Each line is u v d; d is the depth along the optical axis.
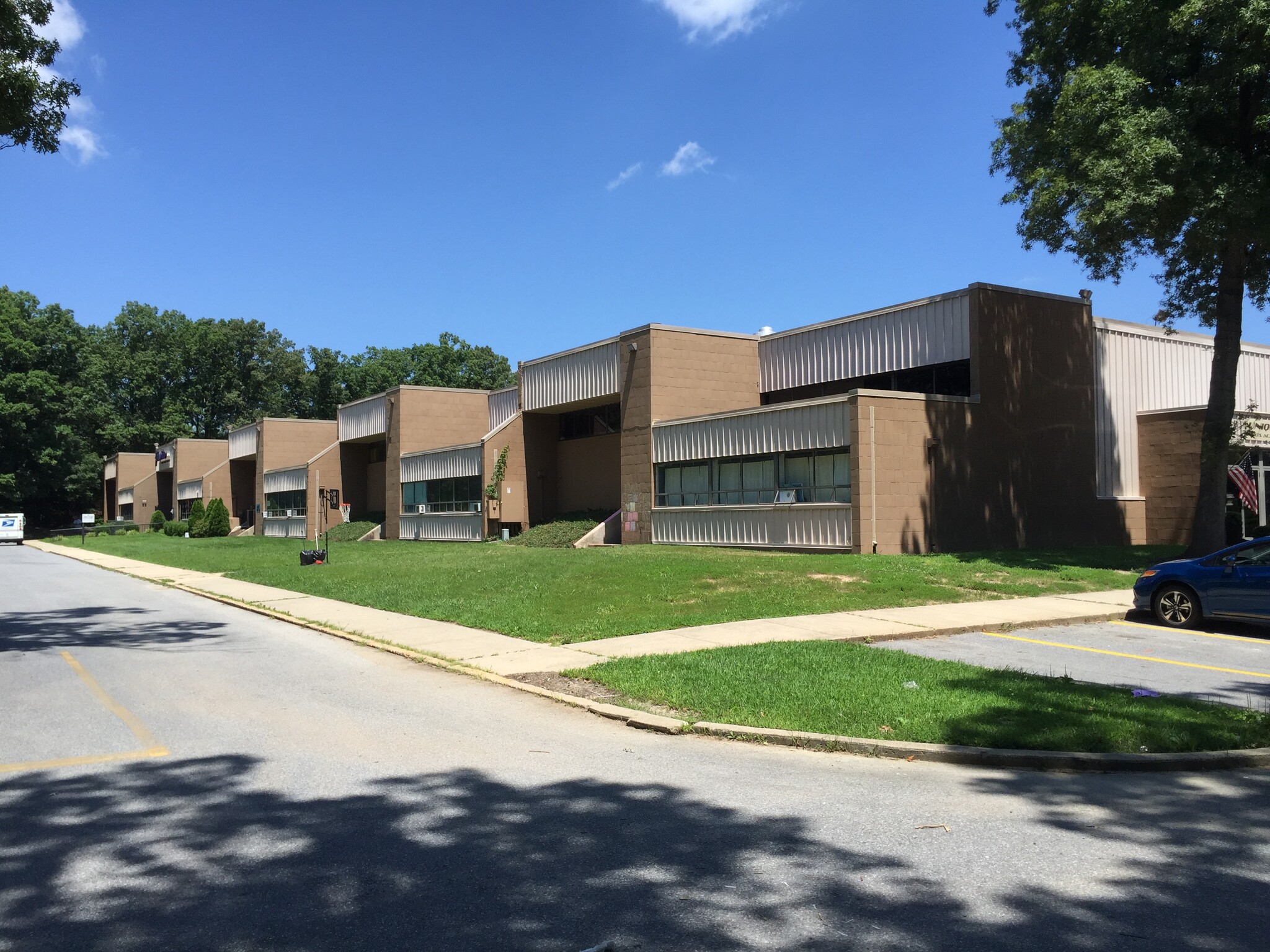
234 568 29.62
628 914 4.25
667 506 30.09
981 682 9.32
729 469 27.91
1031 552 23.95
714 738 7.81
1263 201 18.86
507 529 38.00
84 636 14.56
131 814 5.68
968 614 15.02
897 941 3.97
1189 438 28.28
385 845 5.17
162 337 95.38
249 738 7.71
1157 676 10.42
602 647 12.25
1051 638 13.28
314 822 5.55
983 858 4.97
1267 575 13.43
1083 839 5.28
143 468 82.62
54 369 79.50
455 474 40.69
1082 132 20.23
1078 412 27.75
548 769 6.83
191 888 4.55
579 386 35.50
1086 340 28.22
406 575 22.77
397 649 12.67
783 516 25.75
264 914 4.24
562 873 4.75
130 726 8.14
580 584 18.64
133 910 4.29
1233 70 18.92
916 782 6.48
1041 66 23.70
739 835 5.35
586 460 38.16
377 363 95.00
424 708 9.03
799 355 31.05
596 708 8.73
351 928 4.11
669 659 10.92
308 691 9.89
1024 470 26.23
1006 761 6.88
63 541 63.59
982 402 25.41
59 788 6.23
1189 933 4.05
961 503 24.88
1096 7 21.78
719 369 31.84
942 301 26.50
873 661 10.62
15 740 7.60
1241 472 27.27
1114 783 6.43
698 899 4.42
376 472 52.72
